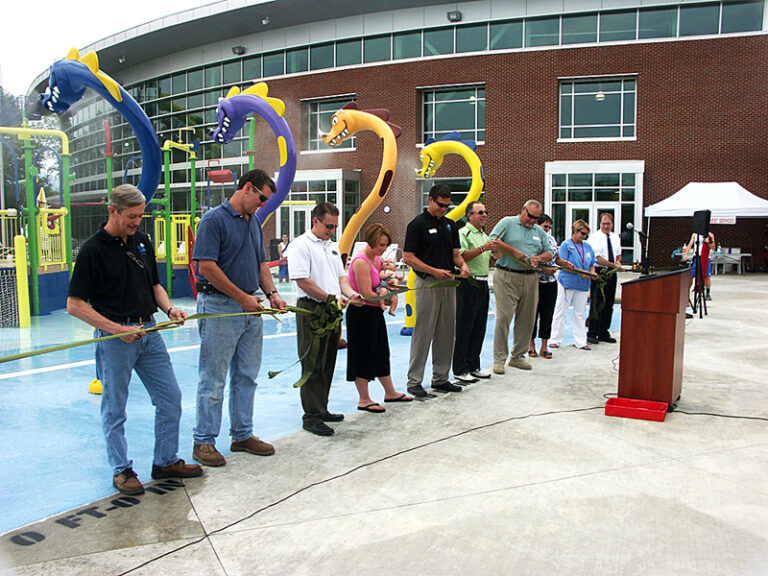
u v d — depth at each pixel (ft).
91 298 11.24
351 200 83.66
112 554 9.26
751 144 70.03
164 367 12.06
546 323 24.40
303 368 14.44
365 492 11.50
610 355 25.14
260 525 10.20
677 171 72.23
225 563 9.02
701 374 21.09
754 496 11.34
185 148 43.70
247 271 13.01
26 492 11.84
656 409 16.38
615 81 74.28
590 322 28.17
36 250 35.09
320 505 10.96
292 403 18.37
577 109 75.72
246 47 91.66
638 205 72.18
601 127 75.00
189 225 43.29
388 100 81.92
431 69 79.82
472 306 19.94
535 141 76.02
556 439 14.46
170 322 11.28
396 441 14.37
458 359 20.08
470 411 16.79
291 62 88.69
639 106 72.90
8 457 13.76
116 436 11.47
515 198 77.05
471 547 9.46
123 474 11.50
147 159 18.92
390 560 9.09
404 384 20.85
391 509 10.78
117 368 11.27
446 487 11.71
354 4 79.51
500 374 21.40
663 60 71.87
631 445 14.06
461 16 78.13
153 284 12.19
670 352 16.55
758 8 69.82
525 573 8.74
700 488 11.68
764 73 69.26
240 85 93.04
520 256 20.71
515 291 21.33
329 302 14.47
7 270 31.42
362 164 83.56
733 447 13.94
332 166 85.40
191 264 43.24
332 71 84.94
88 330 30.45
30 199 34.27
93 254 10.94
